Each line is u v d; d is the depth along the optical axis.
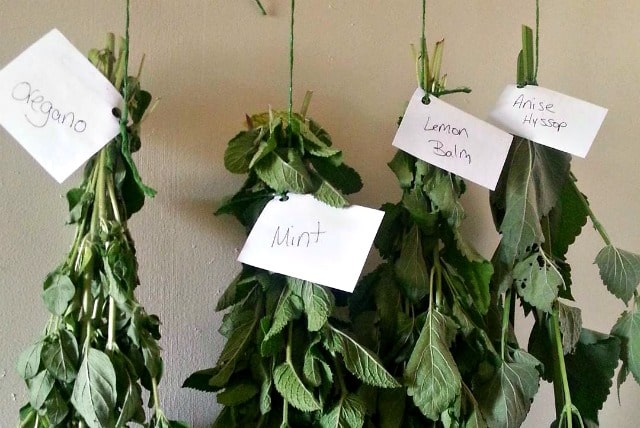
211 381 0.50
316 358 0.50
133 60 0.55
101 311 0.47
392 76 0.64
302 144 0.51
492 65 0.68
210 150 0.58
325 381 0.50
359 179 0.56
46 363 0.44
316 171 0.53
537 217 0.55
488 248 0.68
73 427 0.45
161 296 0.56
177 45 0.57
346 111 0.63
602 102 0.72
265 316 0.51
